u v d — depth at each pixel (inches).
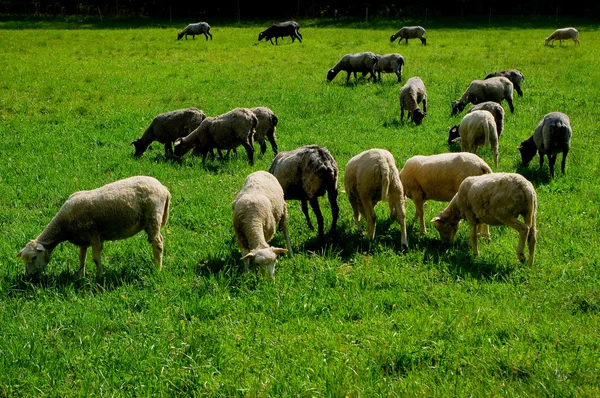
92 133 673.0
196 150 590.2
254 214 333.7
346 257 365.7
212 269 350.0
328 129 684.1
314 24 2043.6
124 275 346.0
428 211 438.0
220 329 280.7
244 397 232.4
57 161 565.6
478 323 278.7
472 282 323.3
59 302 308.2
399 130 681.0
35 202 460.8
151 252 370.3
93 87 925.2
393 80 1002.7
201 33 1605.6
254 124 551.2
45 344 270.4
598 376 232.7
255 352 261.3
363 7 2378.2
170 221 422.9
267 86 932.6
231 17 2367.1
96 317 290.8
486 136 513.3
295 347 264.2
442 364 248.1
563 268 334.0
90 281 332.2
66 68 1090.1
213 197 465.4
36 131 682.2
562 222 405.7
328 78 992.2
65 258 364.5
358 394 226.1
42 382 245.0
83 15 2285.9
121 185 339.9
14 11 2315.5
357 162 382.9
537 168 534.6
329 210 439.8
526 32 1701.5
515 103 812.0
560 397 220.4
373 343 263.3
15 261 355.3
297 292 313.6
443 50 1327.5
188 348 263.6
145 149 597.3
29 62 1149.7
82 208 329.1
